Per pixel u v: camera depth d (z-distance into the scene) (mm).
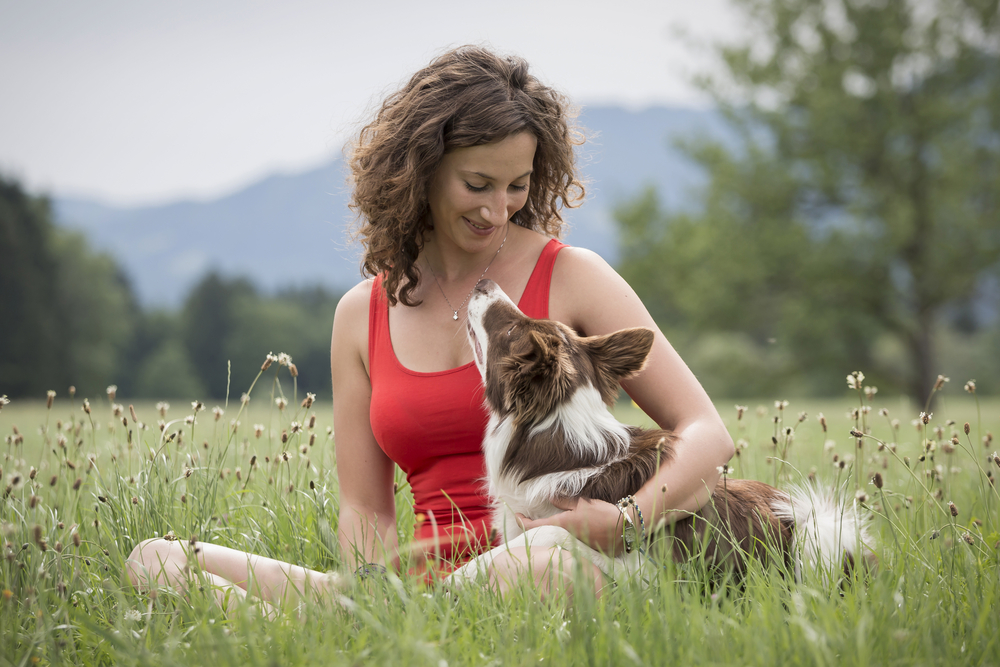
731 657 1972
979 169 19984
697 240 20984
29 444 6094
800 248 20406
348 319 3102
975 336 51781
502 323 2855
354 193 3035
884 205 20062
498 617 2170
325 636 2164
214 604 2344
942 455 4156
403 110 2775
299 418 3926
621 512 2479
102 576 2770
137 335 69188
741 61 21453
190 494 3387
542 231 3277
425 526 2869
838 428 7805
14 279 47344
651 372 2799
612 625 2033
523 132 2689
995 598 2273
